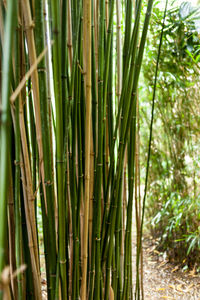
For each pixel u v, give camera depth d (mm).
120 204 875
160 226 2350
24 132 636
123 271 956
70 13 729
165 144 2367
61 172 619
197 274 1956
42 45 574
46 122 612
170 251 2182
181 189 2197
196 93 2033
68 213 770
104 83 784
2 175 332
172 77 1908
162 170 2422
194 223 2045
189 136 2105
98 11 804
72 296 756
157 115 2342
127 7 805
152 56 2072
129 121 828
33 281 729
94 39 808
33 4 600
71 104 700
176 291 1763
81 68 732
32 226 678
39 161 694
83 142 786
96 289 815
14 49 575
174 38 1903
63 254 661
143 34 790
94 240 789
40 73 583
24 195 669
